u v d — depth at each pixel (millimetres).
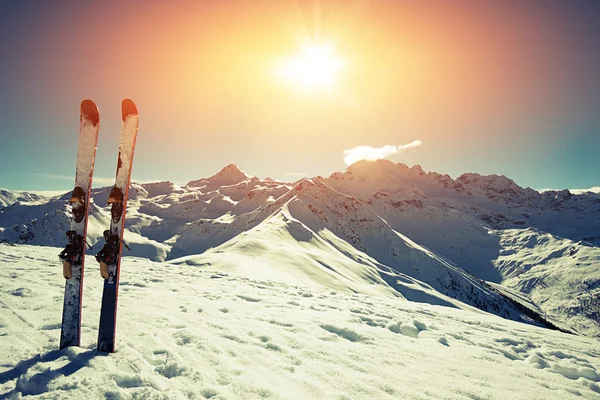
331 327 6645
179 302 7570
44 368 3514
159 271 14109
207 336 5074
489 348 7031
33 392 3137
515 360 6379
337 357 4934
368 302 12742
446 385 4379
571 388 4875
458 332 8422
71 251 4223
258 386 3641
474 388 4383
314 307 9195
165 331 5121
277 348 4973
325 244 116750
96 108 4719
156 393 3252
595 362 7023
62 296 6891
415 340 6734
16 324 4926
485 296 139250
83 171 4535
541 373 5484
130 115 4816
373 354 5324
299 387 3781
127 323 5348
